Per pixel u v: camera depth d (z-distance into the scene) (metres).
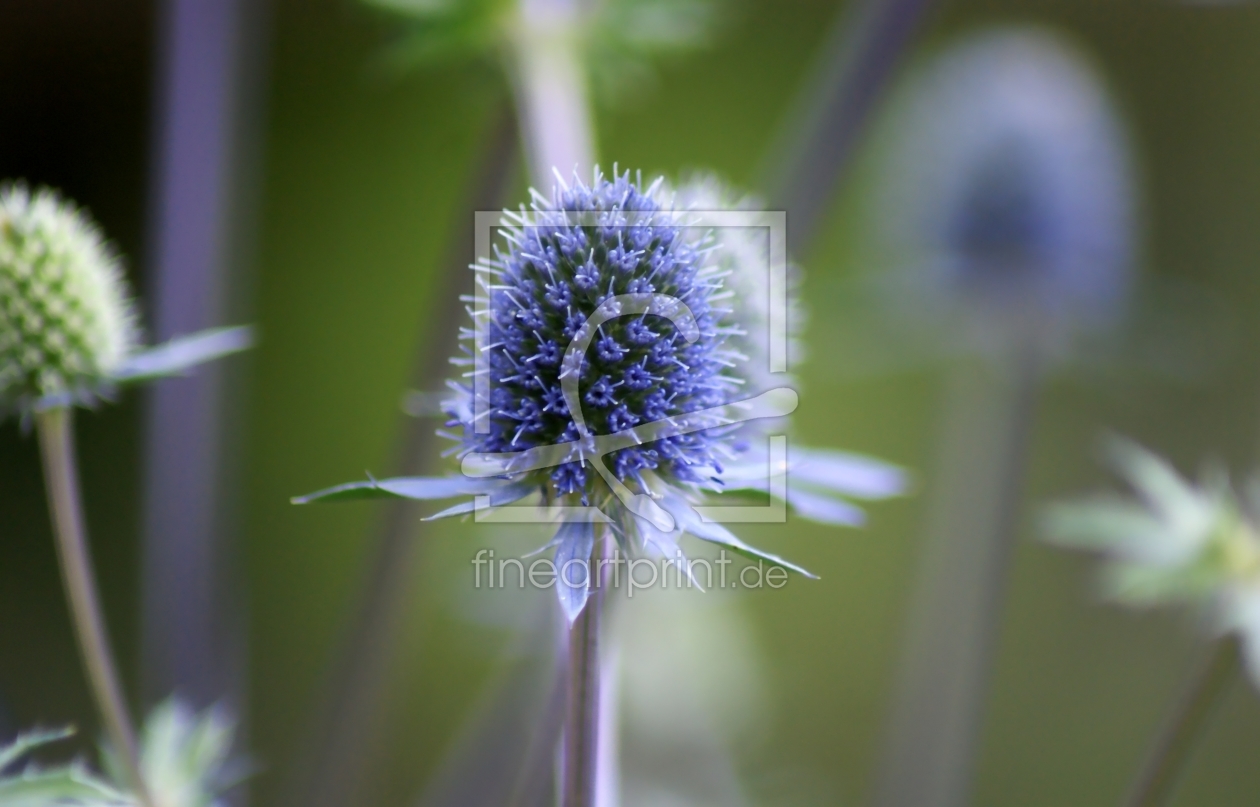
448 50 0.26
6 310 0.22
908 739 0.29
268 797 0.34
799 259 0.26
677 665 0.28
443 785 0.26
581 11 0.25
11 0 0.37
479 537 0.27
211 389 0.26
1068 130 0.38
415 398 0.24
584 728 0.21
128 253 0.38
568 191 0.22
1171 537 0.24
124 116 0.39
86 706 0.34
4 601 0.37
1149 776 0.24
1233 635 0.24
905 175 0.39
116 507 0.39
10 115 0.38
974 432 0.35
